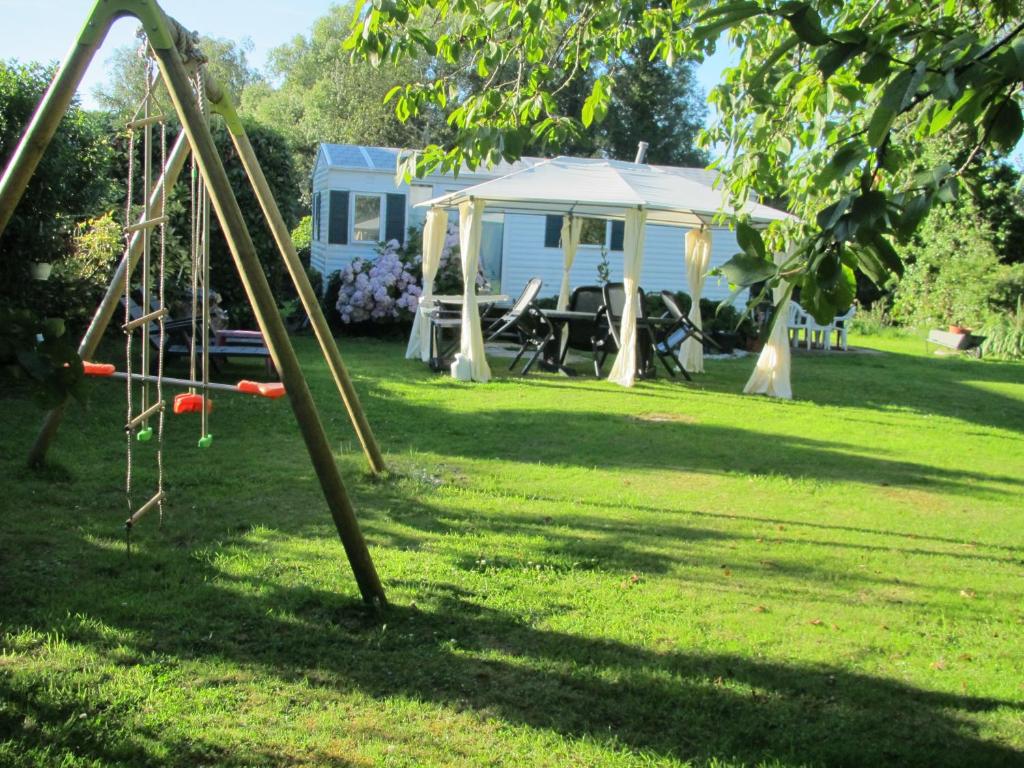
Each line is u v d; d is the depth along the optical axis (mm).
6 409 7414
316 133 37531
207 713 2902
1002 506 6480
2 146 8609
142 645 3352
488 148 4711
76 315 10594
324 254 19703
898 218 1836
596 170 12680
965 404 11875
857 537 5457
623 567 4609
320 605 3816
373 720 2930
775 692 3305
